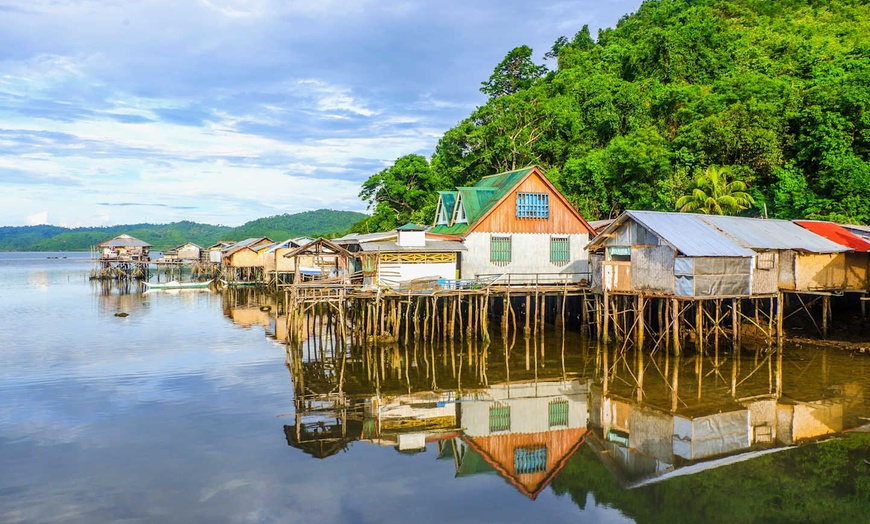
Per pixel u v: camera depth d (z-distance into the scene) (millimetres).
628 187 49438
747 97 49156
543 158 60156
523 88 70375
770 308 28641
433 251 34188
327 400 21125
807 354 26797
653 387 22266
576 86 64125
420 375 24938
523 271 36844
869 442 16141
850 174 38719
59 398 20953
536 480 14438
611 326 32656
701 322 26281
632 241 28938
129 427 17859
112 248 94375
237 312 47281
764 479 14000
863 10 80438
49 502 12914
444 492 13703
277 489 13688
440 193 42844
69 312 46781
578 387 22766
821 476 14078
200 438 16969
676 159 48281
